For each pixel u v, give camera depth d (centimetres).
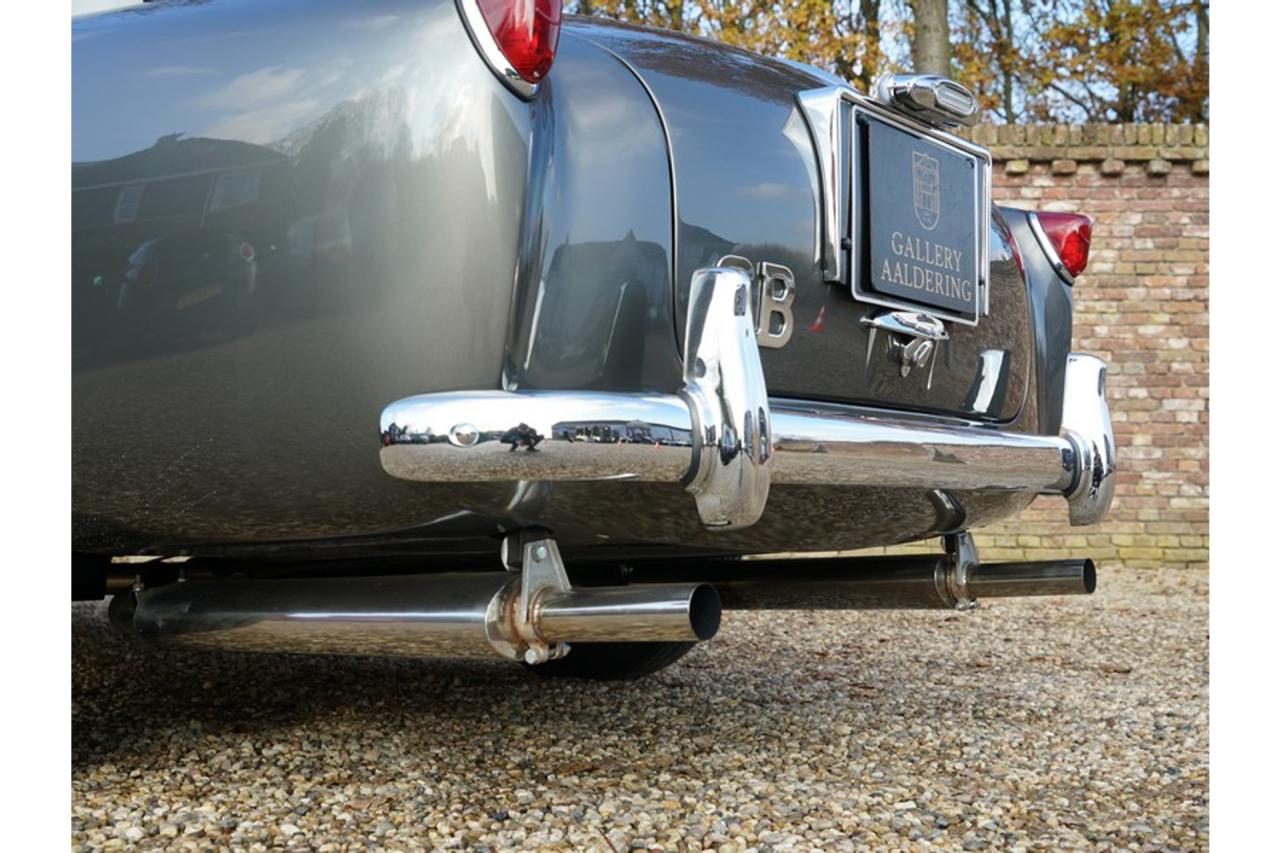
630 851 176
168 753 226
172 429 170
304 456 165
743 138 184
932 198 213
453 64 157
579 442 146
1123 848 185
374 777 213
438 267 156
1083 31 1514
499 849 176
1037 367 247
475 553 234
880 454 180
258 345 163
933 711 282
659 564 266
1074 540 723
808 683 314
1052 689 317
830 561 252
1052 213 258
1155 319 730
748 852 177
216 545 202
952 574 239
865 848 181
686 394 159
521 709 270
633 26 196
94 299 170
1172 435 728
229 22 171
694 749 237
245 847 176
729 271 164
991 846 184
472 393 149
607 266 164
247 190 163
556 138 162
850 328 196
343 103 160
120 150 169
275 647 188
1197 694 312
